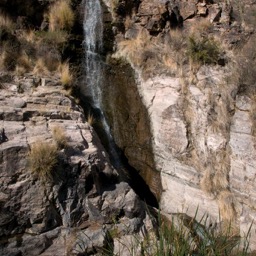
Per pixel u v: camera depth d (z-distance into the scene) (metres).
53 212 4.86
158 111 7.60
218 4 9.07
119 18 9.42
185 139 7.05
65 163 5.11
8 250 4.40
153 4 9.09
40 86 6.88
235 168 6.32
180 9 9.12
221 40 8.16
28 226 4.71
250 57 6.90
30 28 8.39
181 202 6.82
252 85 6.37
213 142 6.71
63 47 8.22
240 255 3.06
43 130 5.50
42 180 4.89
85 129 6.06
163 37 8.95
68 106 6.40
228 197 6.27
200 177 6.70
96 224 5.06
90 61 8.59
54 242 4.67
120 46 9.05
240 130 6.36
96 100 8.05
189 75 7.48
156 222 5.61
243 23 8.66
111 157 7.43
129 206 5.33
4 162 4.77
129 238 4.95
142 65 8.34
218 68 7.38
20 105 5.87
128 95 8.20
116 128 7.84
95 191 5.24
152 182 7.34
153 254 3.09
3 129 5.17
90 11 9.27
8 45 7.47
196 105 7.11
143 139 7.66
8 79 6.70
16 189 4.73
